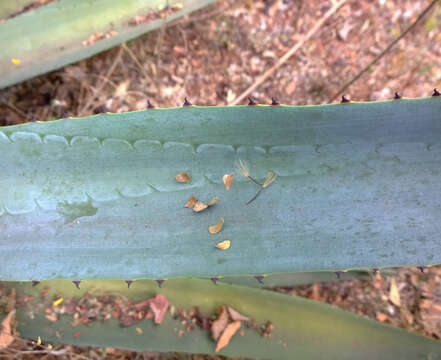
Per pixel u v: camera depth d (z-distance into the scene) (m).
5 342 0.52
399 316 0.77
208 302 0.56
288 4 0.85
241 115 0.41
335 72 0.86
